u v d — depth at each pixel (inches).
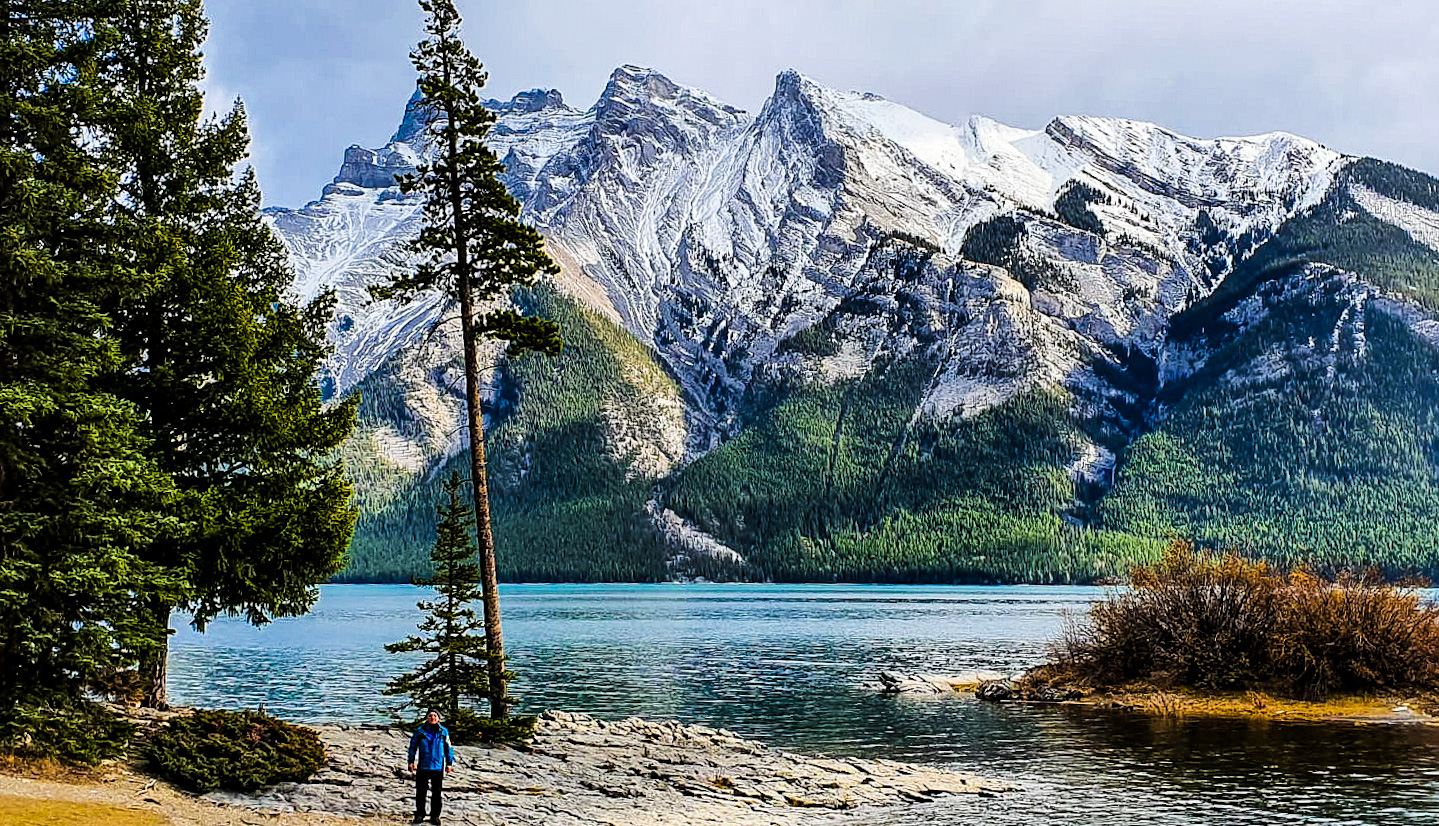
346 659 3750.0
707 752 1754.4
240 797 1226.6
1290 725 2201.0
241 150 1652.3
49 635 1147.9
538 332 1646.2
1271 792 1598.2
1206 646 2516.0
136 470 1222.3
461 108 1644.9
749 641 4810.5
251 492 1514.5
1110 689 2598.4
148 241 1408.7
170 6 1593.3
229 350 1473.9
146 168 1537.9
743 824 1354.6
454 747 1587.1
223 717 1365.7
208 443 1497.3
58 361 1194.6
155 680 1537.9
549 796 1389.0
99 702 1454.2
